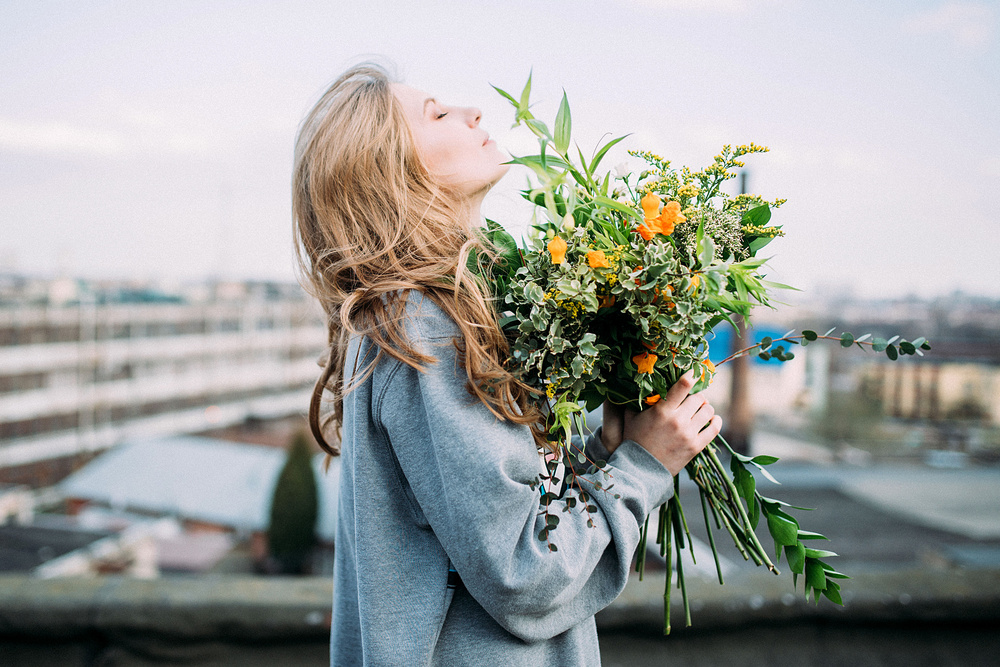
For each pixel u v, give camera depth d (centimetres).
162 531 1199
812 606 151
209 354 3575
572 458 68
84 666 150
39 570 951
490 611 59
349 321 70
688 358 63
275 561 1002
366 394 68
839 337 69
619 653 151
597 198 65
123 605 150
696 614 150
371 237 71
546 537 59
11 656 150
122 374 3164
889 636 153
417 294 66
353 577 79
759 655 152
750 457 76
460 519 58
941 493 1089
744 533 77
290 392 3809
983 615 151
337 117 76
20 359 2720
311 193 76
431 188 74
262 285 3816
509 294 66
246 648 153
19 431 2684
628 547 64
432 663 63
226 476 1319
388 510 66
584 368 60
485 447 59
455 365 63
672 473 70
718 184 73
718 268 60
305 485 1012
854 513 927
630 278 60
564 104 66
